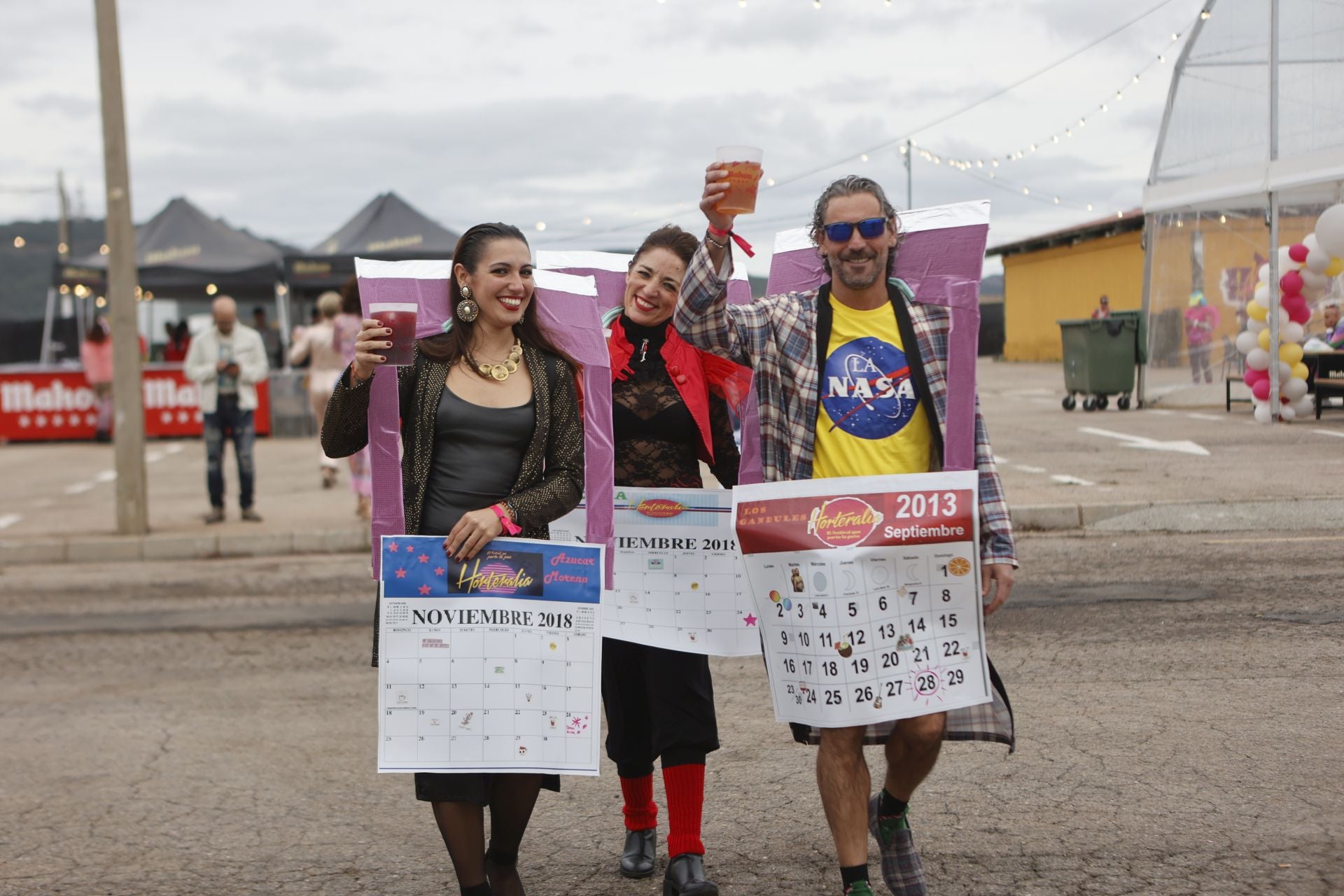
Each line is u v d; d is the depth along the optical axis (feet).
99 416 66.33
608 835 14.29
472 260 11.00
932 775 15.12
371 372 10.68
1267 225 46.16
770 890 12.35
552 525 13.24
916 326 10.92
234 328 37.96
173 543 35.55
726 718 18.03
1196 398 54.65
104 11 35.88
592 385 11.73
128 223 36.60
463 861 10.87
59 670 22.97
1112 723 16.40
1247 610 21.50
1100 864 12.31
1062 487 34.60
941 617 10.73
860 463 10.99
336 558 34.27
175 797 16.03
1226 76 47.93
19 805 15.96
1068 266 117.29
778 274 12.07
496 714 10.77
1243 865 12.06
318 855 13.92
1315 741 15.25
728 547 12.75
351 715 19.22
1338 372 45.55
